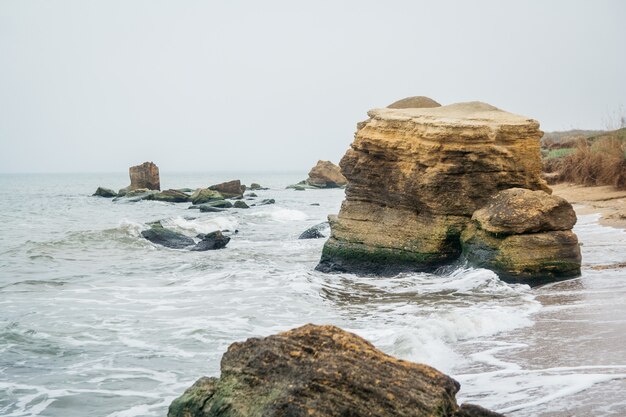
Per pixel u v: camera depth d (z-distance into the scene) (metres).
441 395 5.91
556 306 13.27
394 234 18.73
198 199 57.97
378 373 6.11
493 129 18.14
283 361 6.45
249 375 6.52
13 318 14.16
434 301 14.77
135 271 21.42
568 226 16.47
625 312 12.29
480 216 17.05
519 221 16.25
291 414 6.02
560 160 40.19
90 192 98.94
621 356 9.44
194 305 15.38
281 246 28.42
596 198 30.77
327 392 6.06
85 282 19.11
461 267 17.34
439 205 18.09
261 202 58.94
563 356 9.60
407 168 18.50
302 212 46.78
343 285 17.42
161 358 11.13
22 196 82.56
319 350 6.43
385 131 18.97
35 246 27.44
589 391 7.96
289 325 13.12
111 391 9.60
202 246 27.72
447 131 17.91
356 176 19.59
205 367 10.62
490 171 18.02
